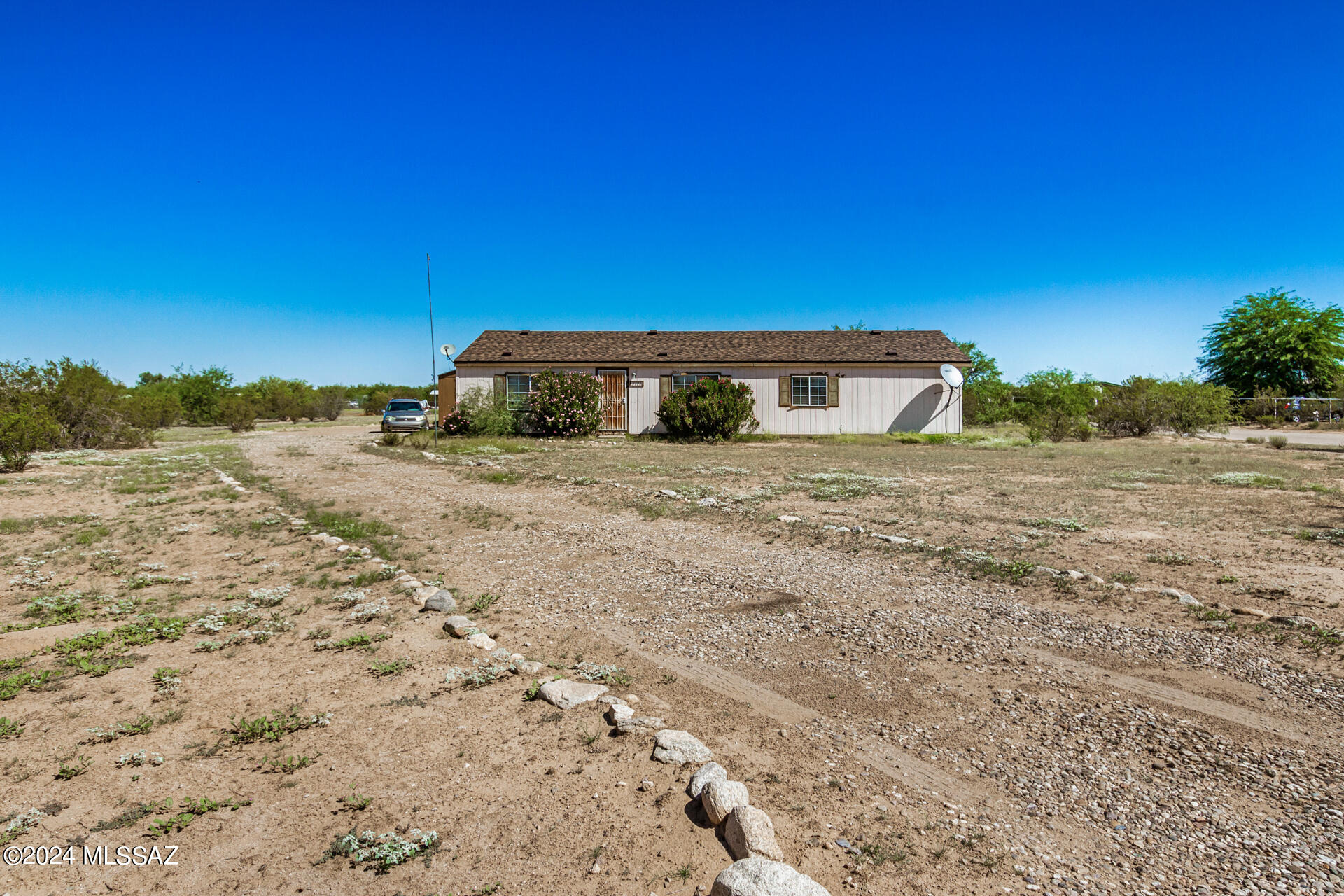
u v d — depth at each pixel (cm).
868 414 2520
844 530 780
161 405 3069
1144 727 334
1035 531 770
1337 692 366
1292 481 1167
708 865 241
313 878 237
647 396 2530
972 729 338
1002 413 3033
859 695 378
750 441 2336
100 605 555
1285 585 550
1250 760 304
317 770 306
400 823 266
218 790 291
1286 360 3575
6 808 278
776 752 318
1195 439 2288
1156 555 649
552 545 754
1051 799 279
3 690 382
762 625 491
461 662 429
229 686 397
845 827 260
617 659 435
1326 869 234
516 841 255
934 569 621
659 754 311
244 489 1201
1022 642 448
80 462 1686
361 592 577
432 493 1133
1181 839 251
